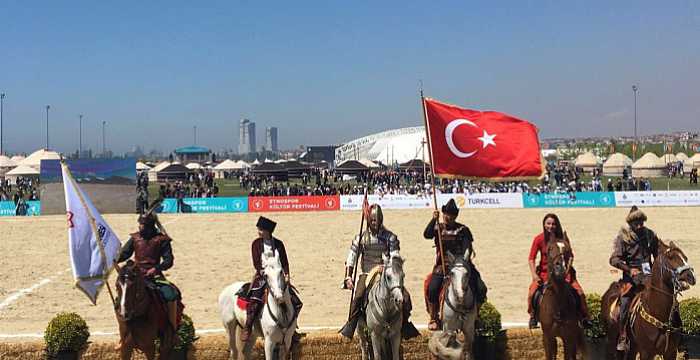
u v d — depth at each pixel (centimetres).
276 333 1087
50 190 4747
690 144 15575
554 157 17325
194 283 2144
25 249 2959
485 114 1259
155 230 1159
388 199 4906
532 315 1198
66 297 1950
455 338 1137
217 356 1222
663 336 1029
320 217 4303
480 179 1243
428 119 1245
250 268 2433
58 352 1193
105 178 4791
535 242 1186
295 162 9569
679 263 1009
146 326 1078
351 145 18000
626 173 6500
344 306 1769
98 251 1209
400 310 1102
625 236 1116
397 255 1094
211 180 6812
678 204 4847
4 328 1560
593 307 1251
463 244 1145
